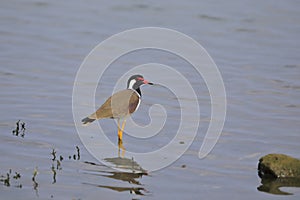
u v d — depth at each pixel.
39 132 15.19
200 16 27.11
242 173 13.26
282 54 22.47
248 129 15.80
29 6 28.17
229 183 12.77
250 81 19.67
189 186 12.58
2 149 14.08
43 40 23.52
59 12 27.39
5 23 25.45
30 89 18.42
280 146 14.71
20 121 15.85
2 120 15.87
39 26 25.27
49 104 17.22
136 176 12.95
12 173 12.87
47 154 13.95
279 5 28.67
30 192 12.03
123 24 25.81
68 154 14.02
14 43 22.98
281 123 16.23
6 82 18.94
